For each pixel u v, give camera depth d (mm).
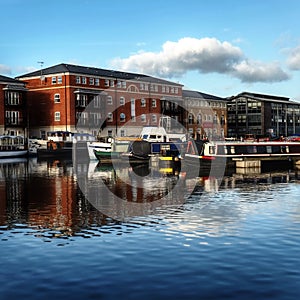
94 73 76688
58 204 21281
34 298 9695
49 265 11742
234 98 106562
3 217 18000
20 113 71688
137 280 10664
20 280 10711
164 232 15188
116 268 11484
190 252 12781
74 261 12062
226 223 16562
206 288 10156
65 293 9945
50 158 61250
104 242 13930
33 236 14742
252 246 13344
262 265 11625
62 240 14211
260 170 42125
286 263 11766
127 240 14148
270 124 105875
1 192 25922
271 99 110750
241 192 25312
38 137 75562
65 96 73188
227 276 10867
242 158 45000
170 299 9602
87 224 16594
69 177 35062
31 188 27922
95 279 10742
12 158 61469
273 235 14625
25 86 74125
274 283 10414
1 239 14359
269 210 19156
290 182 30703
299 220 16969
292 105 112938
